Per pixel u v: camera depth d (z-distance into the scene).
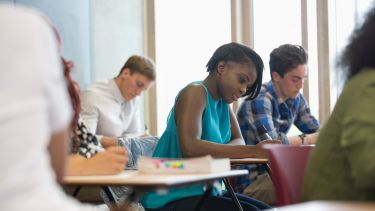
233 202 2.63
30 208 0.98
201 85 2.86
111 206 2.39
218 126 2.98
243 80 2.91
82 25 5.07
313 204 1.09
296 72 3.79
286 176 1.65
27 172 1.00
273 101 3.82
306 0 5.51
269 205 3.13
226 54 2.92
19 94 1.03
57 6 4.76
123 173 2.03
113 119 4.21
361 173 1.26
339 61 1.56
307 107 4.16
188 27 5.82
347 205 1.08
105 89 4.28
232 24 5.69
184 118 2.73
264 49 5.67
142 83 4.34
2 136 1.00
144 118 5.76
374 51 1.50
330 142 1.47
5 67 1.03
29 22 1.07
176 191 2.65
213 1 5.77
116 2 5.52
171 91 5.82
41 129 1.04
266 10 5.68
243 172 2.11
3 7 1.09
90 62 5.15
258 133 3.64
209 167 1.92
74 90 2.03
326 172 1.47
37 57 1.05
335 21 5.42
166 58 5.84
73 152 2.15
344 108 1.44
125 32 5.63
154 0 5.86
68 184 1.72
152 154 3.02
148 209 2.67
